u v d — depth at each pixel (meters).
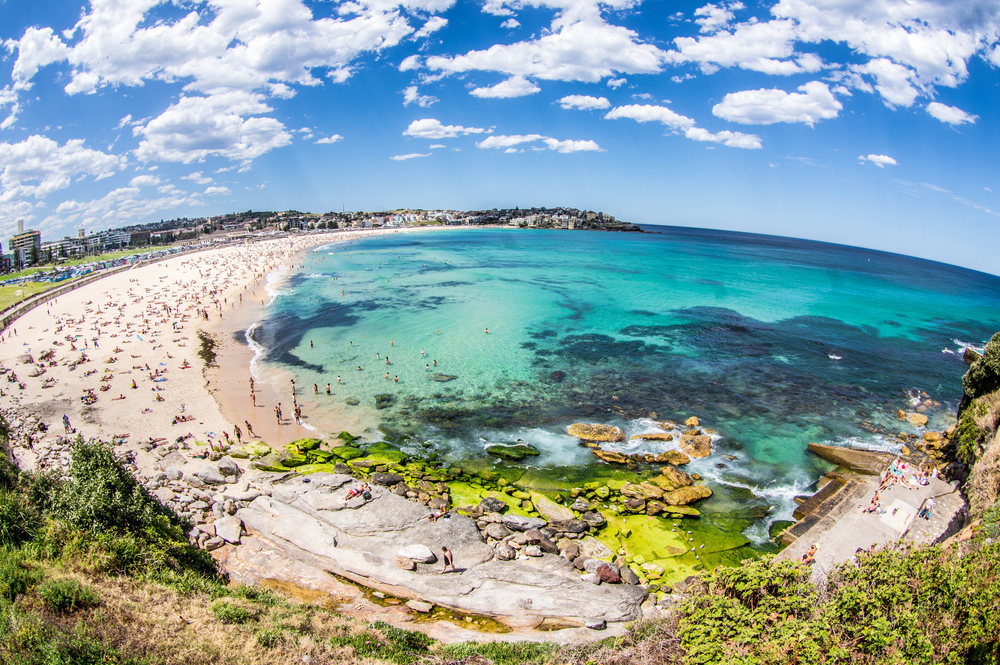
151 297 80.19
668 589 21.80
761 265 145.00
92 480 18.25
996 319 81.62
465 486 29.77
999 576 11.33
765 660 11.17
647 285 99.75
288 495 26.03
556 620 19.09
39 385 42.28
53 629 11.94
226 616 15.02
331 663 13.90
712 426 38.03
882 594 11.99
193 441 33.50
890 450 34.81
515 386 45.16
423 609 19.39
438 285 97.31
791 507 28.36
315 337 60.44
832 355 56.19
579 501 28.17
